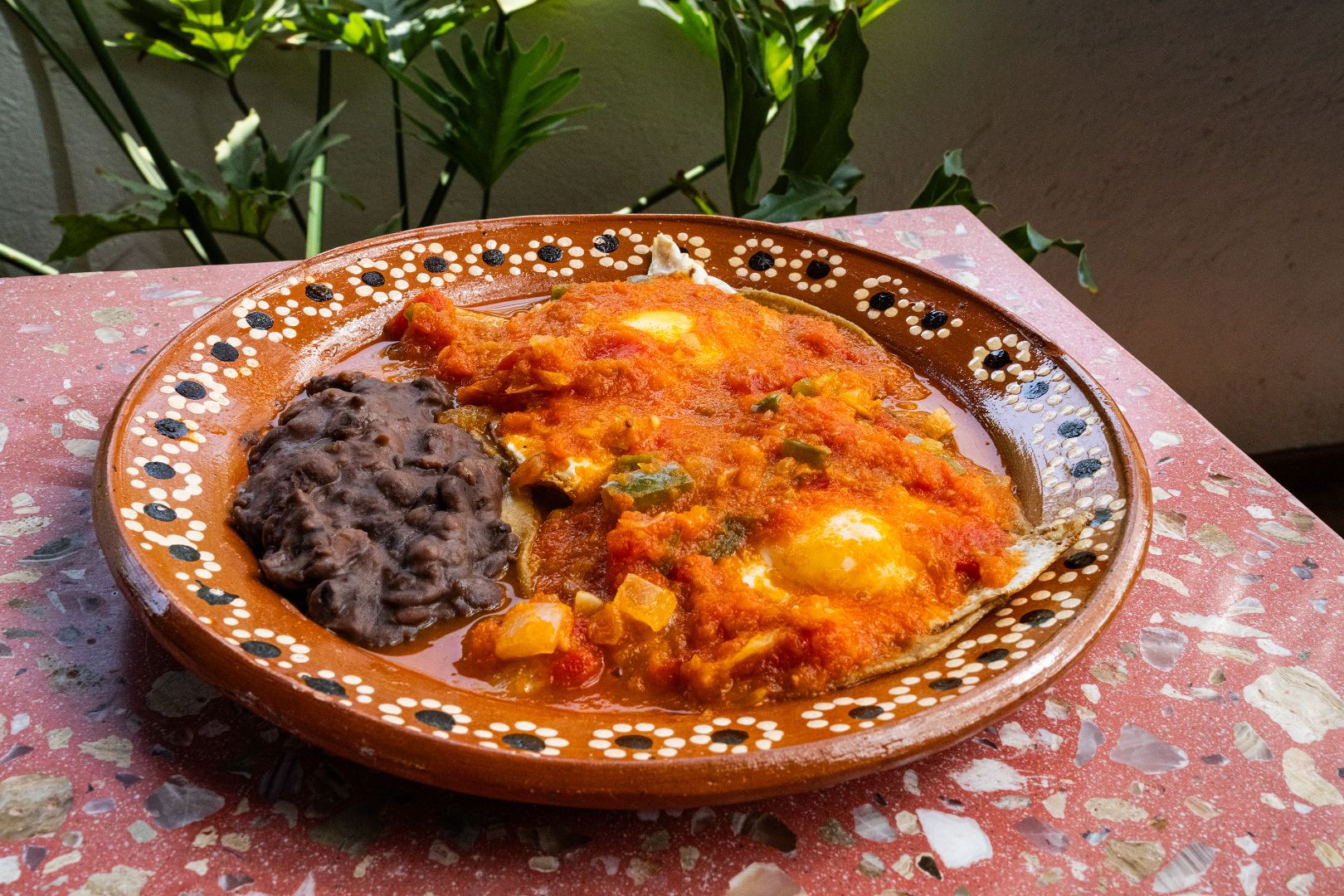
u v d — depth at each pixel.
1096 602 0.41
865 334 0.55
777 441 0.47
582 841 0.38
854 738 0.37
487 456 0.47
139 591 0.39
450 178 0.87
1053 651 0.39
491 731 0.38
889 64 0.92
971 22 0.90
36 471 0.47
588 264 0.58
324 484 0.43
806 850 0.38
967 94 0.94
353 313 0.53
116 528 0.40
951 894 0.37
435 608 0.42
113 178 0.73
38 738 0.39
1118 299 1.04
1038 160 0.98
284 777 0.39
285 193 0.76
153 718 0.40
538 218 0.57
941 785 0.40
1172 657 0.44
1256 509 0.49
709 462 0.47
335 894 0.36
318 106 0.85
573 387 0.50
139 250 0.94
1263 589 0.46
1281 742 0.41
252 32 0.80
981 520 0.46
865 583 0.43
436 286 0.55
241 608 0.40
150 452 0.44
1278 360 1.06
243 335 0.50
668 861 0.38
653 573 0.43
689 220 0.58
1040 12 0.89
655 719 0.40
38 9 0.81
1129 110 0.94
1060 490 0.47
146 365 0.46
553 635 0.41
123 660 0.41
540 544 0.45
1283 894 0.38
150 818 0.38
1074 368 0.50
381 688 0.39
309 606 0.41
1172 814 0.39
